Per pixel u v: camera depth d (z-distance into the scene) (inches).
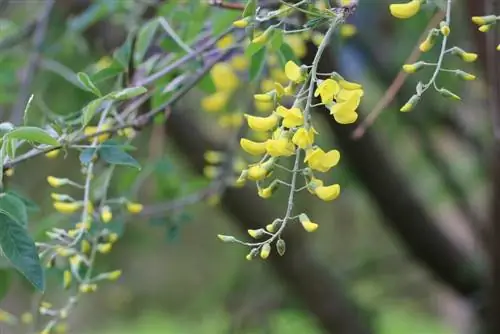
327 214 144.7
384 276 147.2
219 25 63.4
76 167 104.3
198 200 73.0
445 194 116.6
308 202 134.4
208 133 98.7
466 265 93.7
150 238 118.3
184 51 63.4
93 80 62.6
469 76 54.2
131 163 58.0
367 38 91.3
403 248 112.4
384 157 88.5
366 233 147.8
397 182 90.3
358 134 67.4
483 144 96.0
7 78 75.7
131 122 60.2
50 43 81.8
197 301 144.6
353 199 138.4
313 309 105.8
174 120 90.6
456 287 95.3
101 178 70.8
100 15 73.6
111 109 61.2
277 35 58.2
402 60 90.0
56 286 87.6
